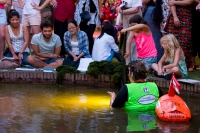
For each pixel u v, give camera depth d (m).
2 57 16.77
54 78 14.96
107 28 16.08
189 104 11.83
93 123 9.70
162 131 9.13
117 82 14.30
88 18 17.11
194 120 10.07
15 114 10.50
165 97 10.20
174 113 9.86
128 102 10.76
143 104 10.71
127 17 15.94
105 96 12.84
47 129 9.26
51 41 16.34
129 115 10.34
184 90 13.00
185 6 15.17
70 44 16.00
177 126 9.55
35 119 10.05
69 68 14.98
